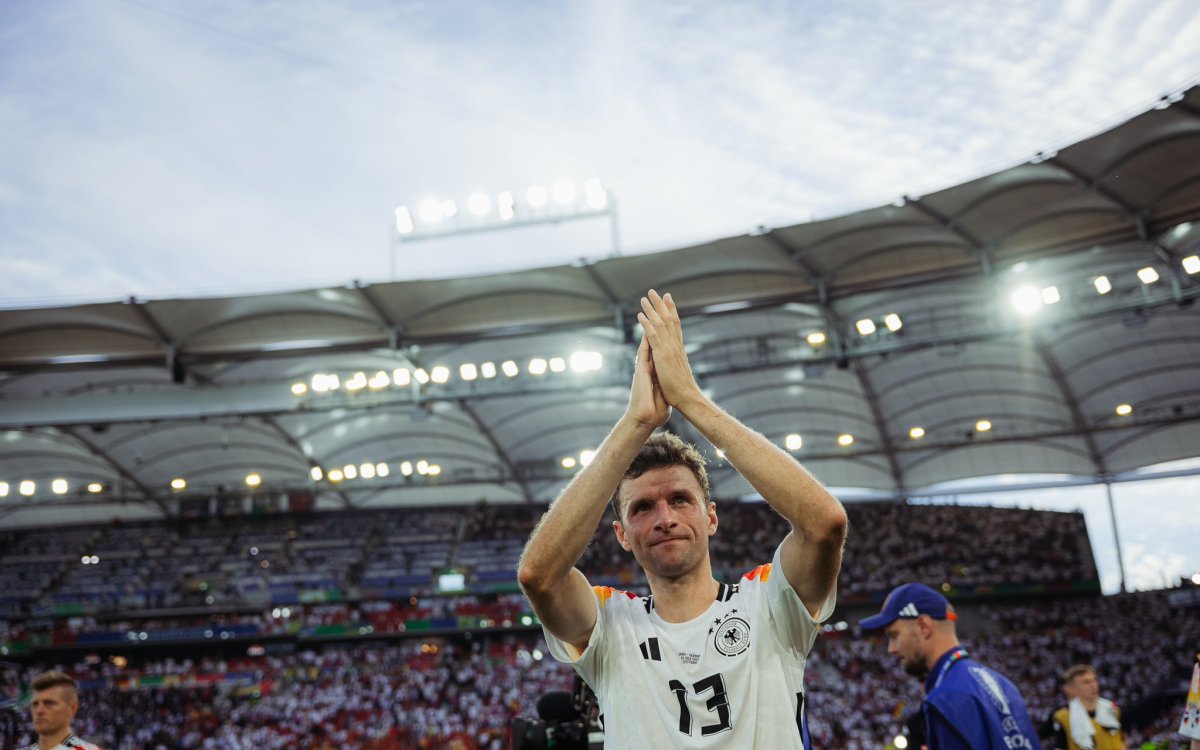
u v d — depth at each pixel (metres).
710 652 2.93
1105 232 30.78
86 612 51.34
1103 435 48.59
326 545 55.12
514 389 36.44
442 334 36.59
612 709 2.98
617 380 36.19
